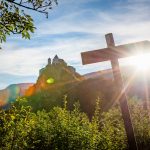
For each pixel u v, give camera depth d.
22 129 6.84
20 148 6.79
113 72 5.89
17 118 6.61
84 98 28.44
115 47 5.91
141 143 11.27
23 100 6.91
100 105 26.70
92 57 5.92
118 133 10.32
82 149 7.74
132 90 31.11
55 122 8.09
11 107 6.64
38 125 7.91
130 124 5.73
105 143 8.52
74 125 8.15
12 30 6.04
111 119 12.83
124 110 5.78
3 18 5.95
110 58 5.93
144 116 13.12
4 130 6.40
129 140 5.70
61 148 7.58
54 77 61.31
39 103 30.91
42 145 7.57
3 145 6.50
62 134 7.76
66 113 9.02
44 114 9.02
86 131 8.07
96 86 29.53
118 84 5.86
